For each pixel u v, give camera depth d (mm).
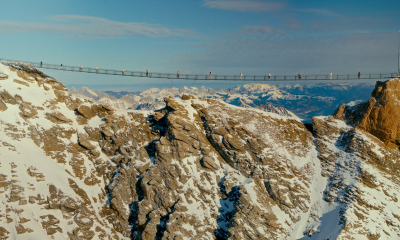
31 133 93938
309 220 77938
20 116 95250
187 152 91688
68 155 95812
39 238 74688
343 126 97062
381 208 76500
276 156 90562
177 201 84062
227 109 102625
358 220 73438
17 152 87562
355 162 86500
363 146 88812
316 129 98562
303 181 86562
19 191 79562
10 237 71688
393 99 91938
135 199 87875
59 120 100250
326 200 80812
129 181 90250
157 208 84750
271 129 97938
